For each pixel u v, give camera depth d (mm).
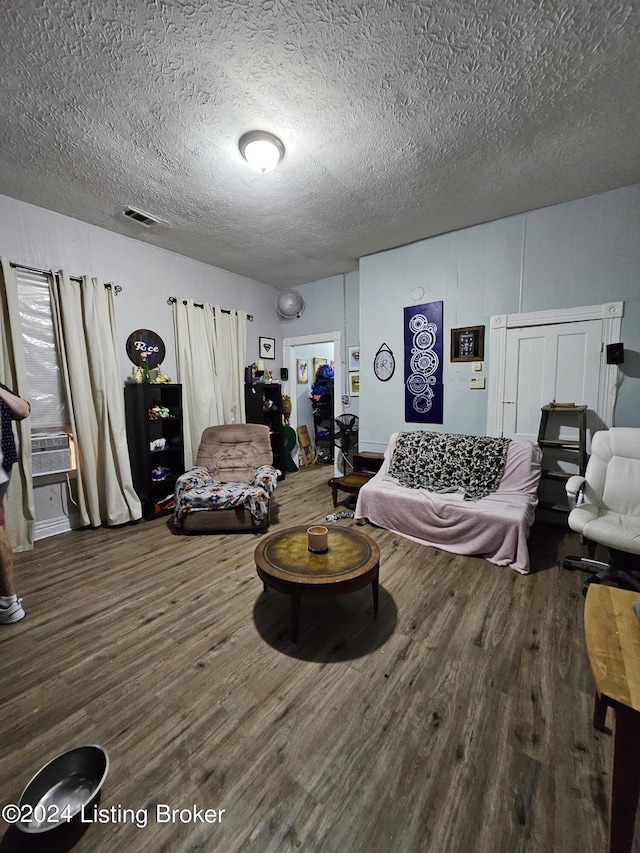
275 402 4895
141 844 950
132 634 1775
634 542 1919
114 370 3207
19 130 1965
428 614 1910
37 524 2924
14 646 1694
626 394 2762
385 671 1527
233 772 1123
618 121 1956
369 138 2074
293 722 1294
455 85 1710
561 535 2887
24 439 2695
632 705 768
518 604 1983
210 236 3402
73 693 1429
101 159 2232
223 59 1560
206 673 1527
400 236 3455
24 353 2795
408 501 2848
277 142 2080
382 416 4035
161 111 1844
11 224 2699
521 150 2199
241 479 3494
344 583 1660
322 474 5207
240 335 4480
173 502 3502
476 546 2506
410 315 3697
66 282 2904
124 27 1411
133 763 1151
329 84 1696
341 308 4699
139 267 3516
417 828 975
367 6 1357
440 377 3580
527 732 1240
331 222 3129
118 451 3180
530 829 968
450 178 2488
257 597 2090
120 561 2533
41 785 1051
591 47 1516
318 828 979
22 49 1481
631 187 2621
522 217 3031
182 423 3602
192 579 2289
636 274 2664
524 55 1560
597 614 1083
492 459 2939
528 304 3080
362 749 1191
